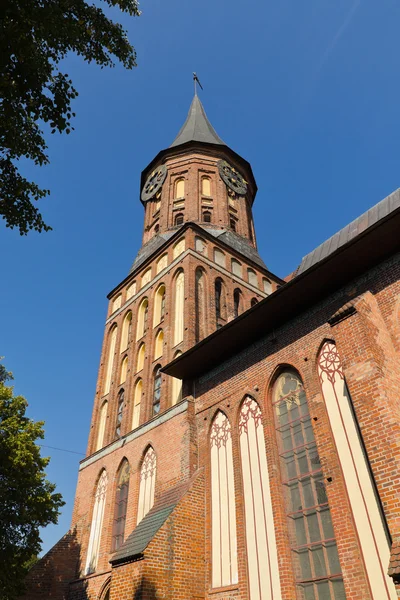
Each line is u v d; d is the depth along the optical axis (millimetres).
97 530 20469
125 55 12273
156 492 17406
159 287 25844
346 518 11422
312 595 11570
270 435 14680
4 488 19172
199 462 16922
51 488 20984
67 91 10859
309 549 12156
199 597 13891
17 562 19016
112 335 28719
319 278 14719
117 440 22062
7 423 21141
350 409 12711
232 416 16531
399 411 10648
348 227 19203
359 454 11914
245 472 15086
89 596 18547
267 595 12461
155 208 32969
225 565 14102
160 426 19391
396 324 12648
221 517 15055
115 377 25734
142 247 31297
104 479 21859
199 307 23344
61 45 11344
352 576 10703
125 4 12055
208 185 32312
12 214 11227
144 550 13414
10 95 10117
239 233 31078
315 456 13273
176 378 20547
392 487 9562
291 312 16078
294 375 15188
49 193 11602
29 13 10148
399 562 8500
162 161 34406
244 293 26578
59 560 20453
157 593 12977
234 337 17250
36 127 11094
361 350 11586
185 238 25875
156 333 24125
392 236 13258
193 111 40406
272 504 13469
